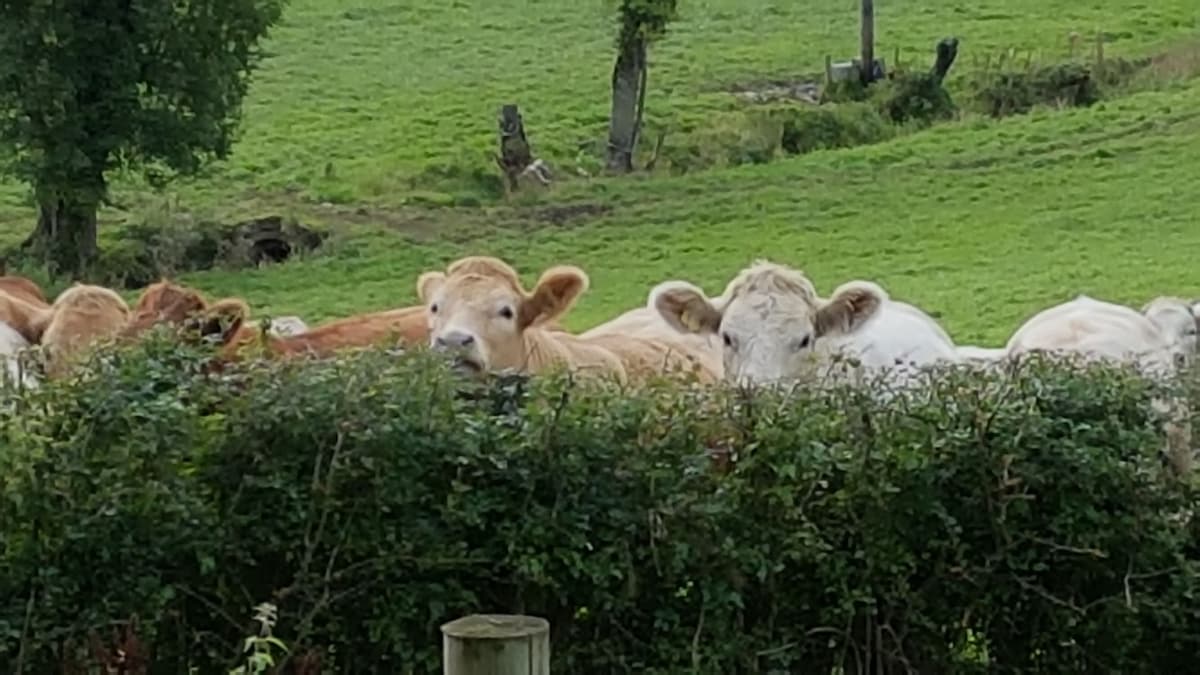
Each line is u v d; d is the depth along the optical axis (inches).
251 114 1604.3
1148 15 1859.0
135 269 1241.4
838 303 452.1
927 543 305.9
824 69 1750.7
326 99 1659.7
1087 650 312.8
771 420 300.0
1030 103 1590.8
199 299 449.7
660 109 1637.6
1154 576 311.4
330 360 303.9
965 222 1274.6
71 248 1266.0
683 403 300.5
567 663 299.1
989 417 304.2
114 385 292.0
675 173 1480.1
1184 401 319.9
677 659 299.1
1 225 1375.5
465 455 291.4
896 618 308.3
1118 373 314.3
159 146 1283.2
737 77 1740.9
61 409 291.0
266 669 291.7
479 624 224.5
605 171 1502.2
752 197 1371.8
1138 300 1004.6
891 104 1601.9
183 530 290.4
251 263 1255.5
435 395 294.7
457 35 1886.1
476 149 1515.7
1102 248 1171.9
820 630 306.0
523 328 457.1
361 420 290.8
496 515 294.4
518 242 1283.2
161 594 289.9
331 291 1164.5
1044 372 311.9
